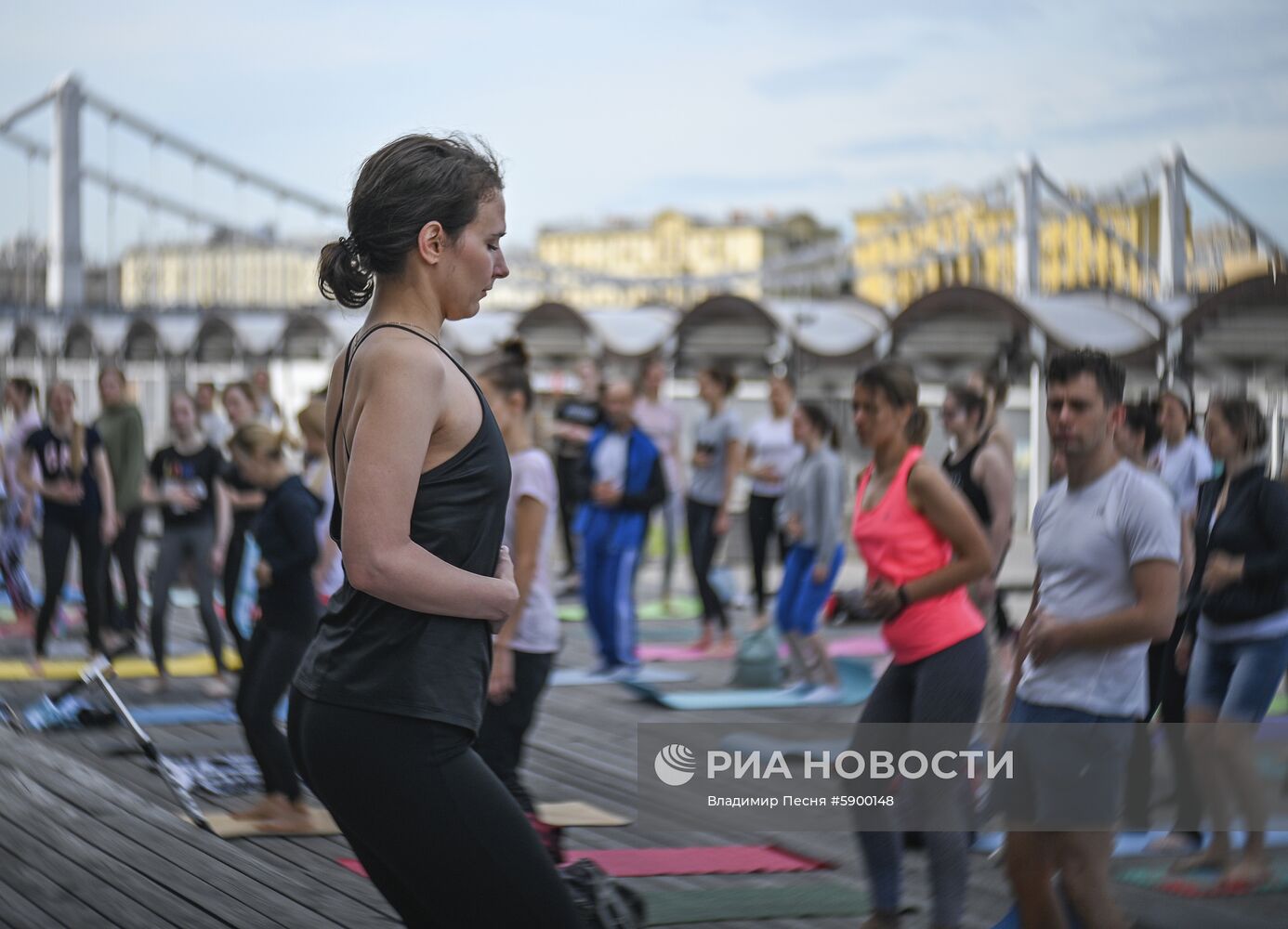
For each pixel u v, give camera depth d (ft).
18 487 51.42
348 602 10.81
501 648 22.56
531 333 112.37
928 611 19.15
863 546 19.54
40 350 163.32
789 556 39.50
